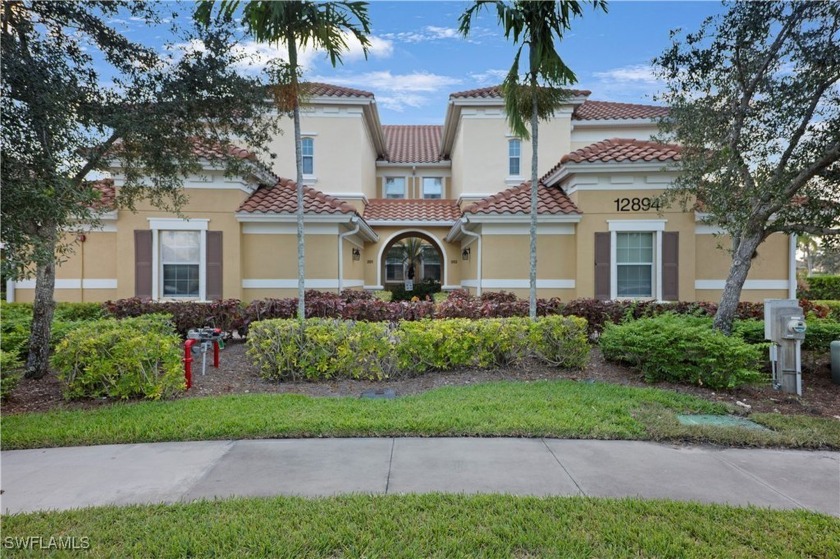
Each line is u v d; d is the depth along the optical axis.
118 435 5.29
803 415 6.22
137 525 3.49
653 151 12.22
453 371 8.27
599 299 12.02
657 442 5.28
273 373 7.81
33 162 6.01
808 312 11.42
